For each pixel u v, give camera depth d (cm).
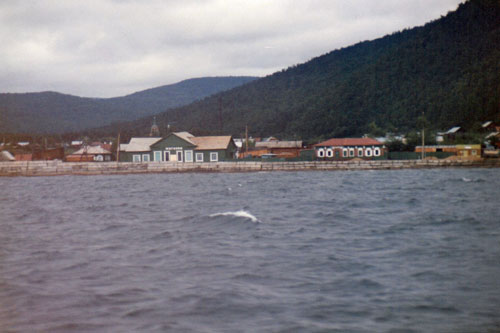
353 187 4812
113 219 2770
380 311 1115
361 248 1808
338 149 9825
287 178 6588
